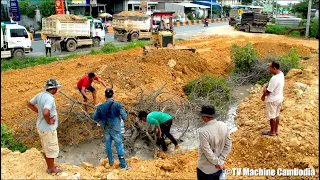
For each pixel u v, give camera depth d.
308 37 31.39
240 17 38.66
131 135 8.85
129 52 21.25
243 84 15.09
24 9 38.31
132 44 23.83
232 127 9.95
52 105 5.48
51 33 23.14
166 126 8.00
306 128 8.20
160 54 15.37
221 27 41.59
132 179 6.10
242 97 13.23
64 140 8.83
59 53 22.50
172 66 14.82
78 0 41.28
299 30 33.50
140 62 14.65
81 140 8.89
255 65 15.63
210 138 4.79
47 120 5.34
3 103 10.77
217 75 15.79
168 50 16.08
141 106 9.35
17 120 9.48
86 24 23.72
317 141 7.47
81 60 18.42
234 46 16.81
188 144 8.73
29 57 19.59
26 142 8.58
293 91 11.58
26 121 9.39
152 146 8.68
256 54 16.77
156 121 7.75
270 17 48.84
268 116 7.43
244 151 7.48
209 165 4.95
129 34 28.34
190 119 9.46
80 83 9.48
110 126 6.70
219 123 4.91
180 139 8.95
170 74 14.23
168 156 7.92
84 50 23.92
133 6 48.88
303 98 10.72
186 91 13.02
